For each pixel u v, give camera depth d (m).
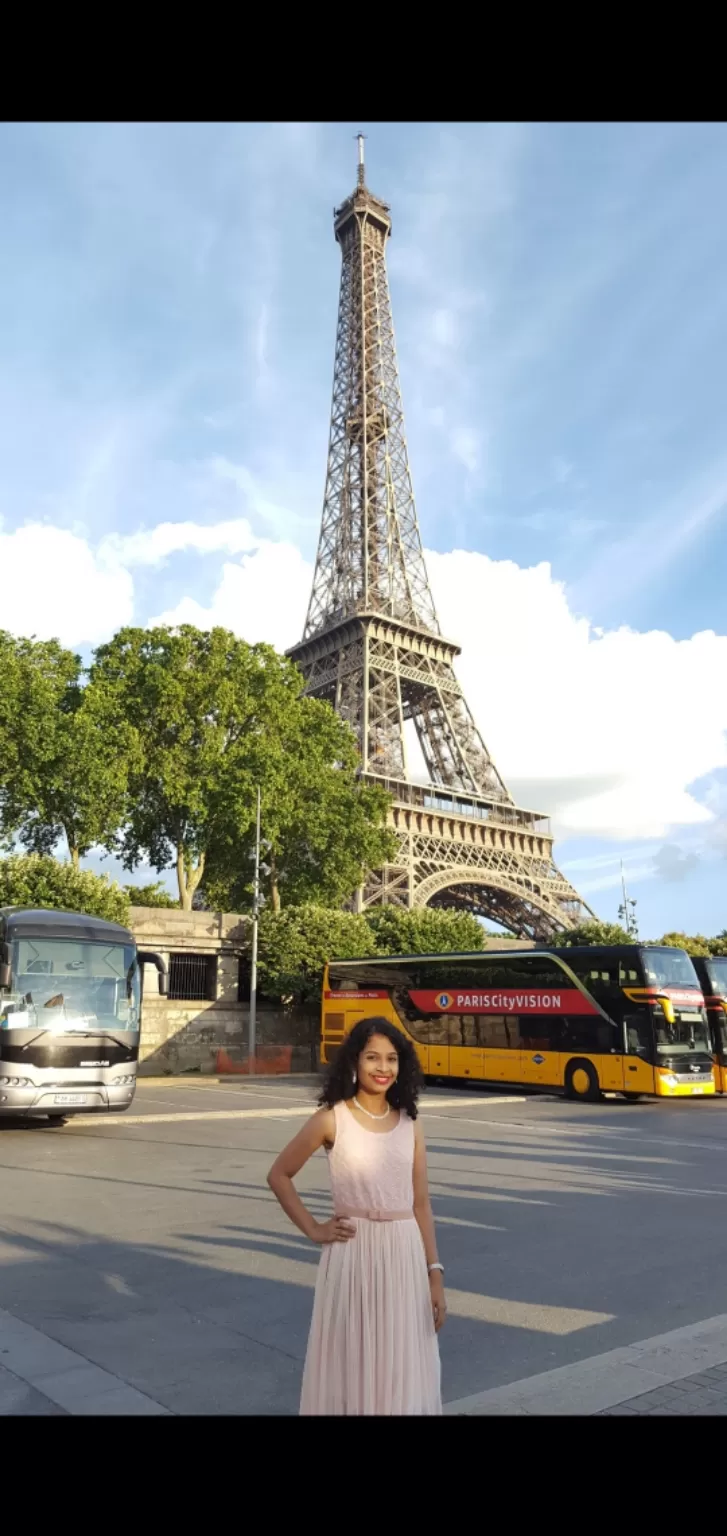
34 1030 20.62
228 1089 35.97
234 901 59.66
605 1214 13.27
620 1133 23.22
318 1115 4.74
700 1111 29.39
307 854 57.50
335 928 48.25
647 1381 6.59
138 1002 22.28
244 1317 8.41
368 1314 4.46
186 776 50.34
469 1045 35.50
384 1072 4.74
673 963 31.86
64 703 51.56
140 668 51.72
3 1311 8.44
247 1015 47.41
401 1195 4.66
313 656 98.88
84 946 21.91
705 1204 14.08
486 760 93.19
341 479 109.50
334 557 106.00
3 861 41.53
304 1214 4.64
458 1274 9.97
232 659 53.78
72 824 48.25
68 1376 6.79
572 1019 32.75
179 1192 14.37
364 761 80.81
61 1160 17.48
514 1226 12.40
